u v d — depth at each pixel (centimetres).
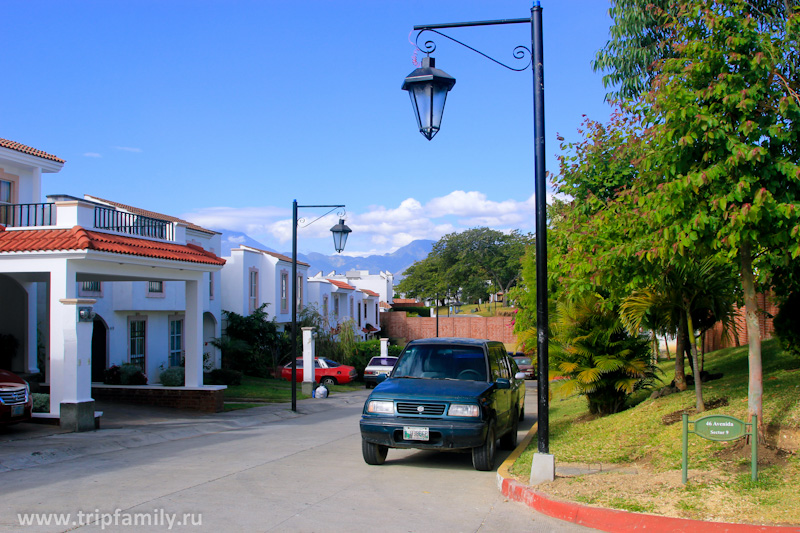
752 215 671
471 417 901
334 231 2069
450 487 829
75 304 1341
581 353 1270
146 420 1580
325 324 3959
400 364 1077
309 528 623
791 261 876
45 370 1938
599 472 809
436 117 845
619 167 1359
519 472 846
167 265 1661
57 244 1369
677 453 820
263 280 3591
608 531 626
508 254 8650
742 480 675
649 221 801
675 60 773
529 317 2234
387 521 657
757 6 1095
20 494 760
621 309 1138
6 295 1914
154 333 2681
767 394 947
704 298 1072
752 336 773
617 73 1377
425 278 9081
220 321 3183
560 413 1619
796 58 805
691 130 723
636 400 1390
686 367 1902
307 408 2119
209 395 1827
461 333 6075
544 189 800
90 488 795
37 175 1912
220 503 718
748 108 709
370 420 922
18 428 1304
